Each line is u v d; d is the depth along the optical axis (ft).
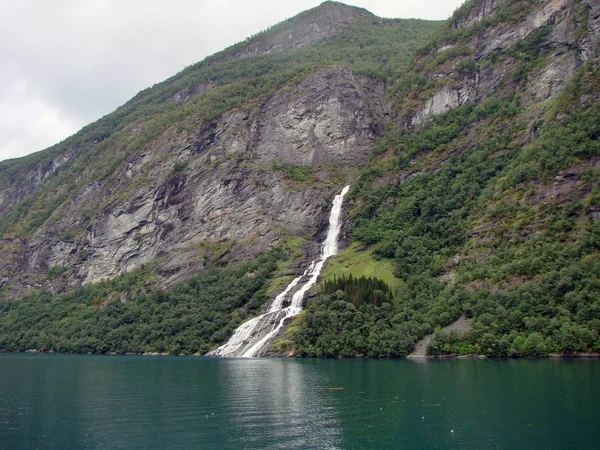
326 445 116.26
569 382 178.19
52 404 165.27
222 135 624.18
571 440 114.42
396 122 607.37
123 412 151.74
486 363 242.58
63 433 129.08
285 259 468.34
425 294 330.75
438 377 202.18
